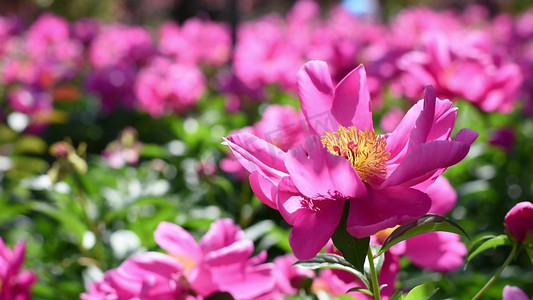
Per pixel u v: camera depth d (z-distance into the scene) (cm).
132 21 2097
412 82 453
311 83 168
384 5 1836
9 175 534
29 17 1802
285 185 152
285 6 2358
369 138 162
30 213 521
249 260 202
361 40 855
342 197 152
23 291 232
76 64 976
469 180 476
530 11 1487
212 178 391
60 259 393
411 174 143
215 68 918
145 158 549
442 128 154
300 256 149
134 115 702
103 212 373
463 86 362
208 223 348
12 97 615
